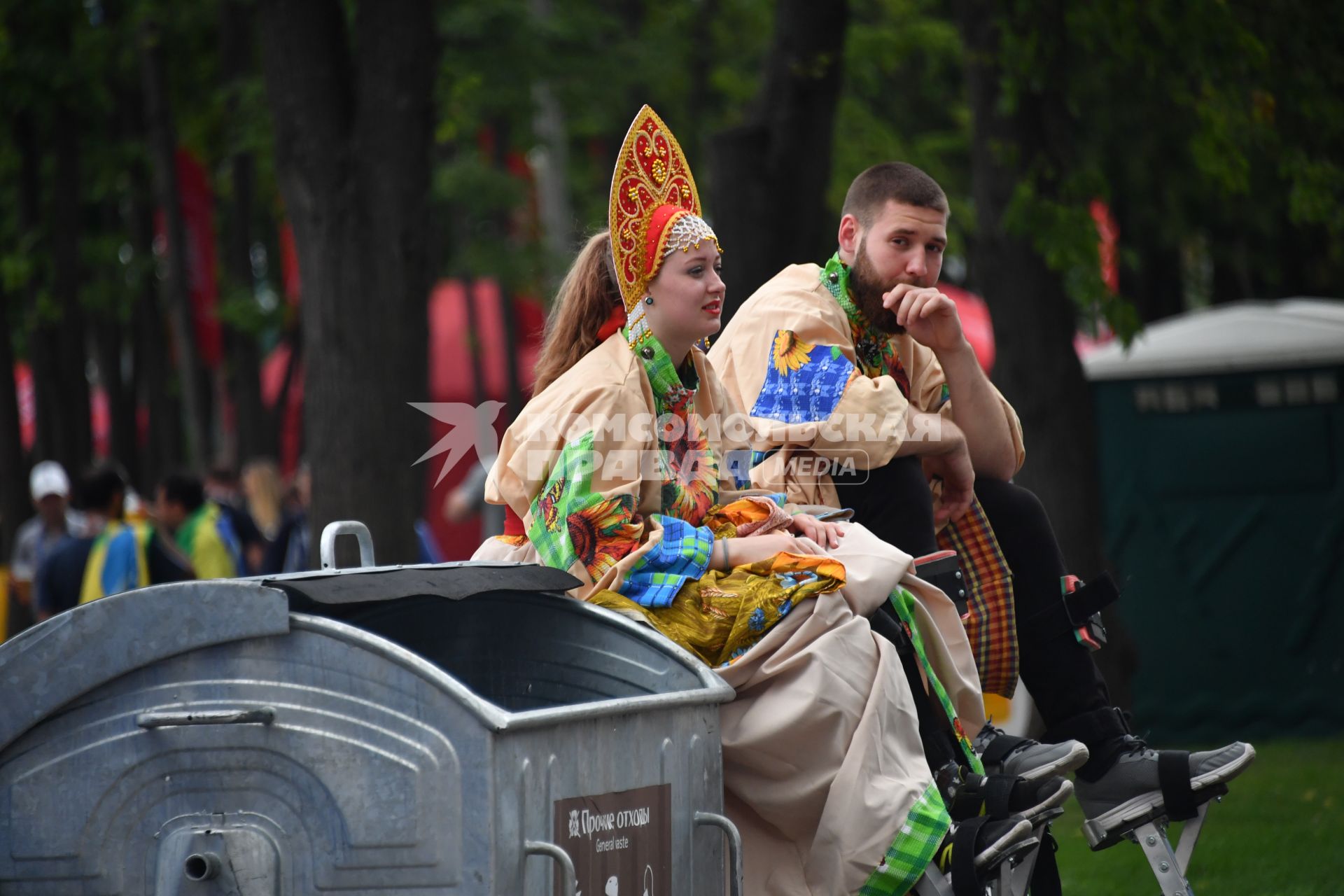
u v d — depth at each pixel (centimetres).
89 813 877
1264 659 3628
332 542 1045
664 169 1194
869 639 1108
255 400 4872
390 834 832
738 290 3038
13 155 5009
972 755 1182
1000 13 2981
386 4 2617
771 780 1080
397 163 2630
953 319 1329
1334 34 3023
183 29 4562
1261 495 3631
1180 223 4966
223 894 849
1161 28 2927
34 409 5319
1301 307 3788
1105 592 1360
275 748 852
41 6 4394
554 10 5684
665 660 1038
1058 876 1327
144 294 5225
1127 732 1355
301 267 2658
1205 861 2036
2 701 888
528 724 841
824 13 3061
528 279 5659
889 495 1319
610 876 920
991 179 3189
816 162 3083
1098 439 3697
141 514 3338
